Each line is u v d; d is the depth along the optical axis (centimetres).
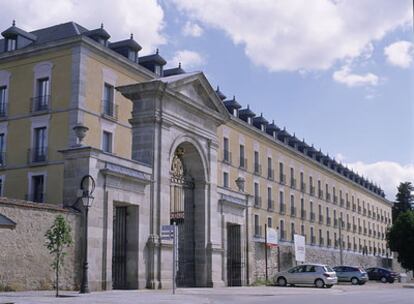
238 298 2116
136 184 2459
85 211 2141
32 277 2011
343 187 8312
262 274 4050
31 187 3903
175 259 2252
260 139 5962
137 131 2627
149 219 2523
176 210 3164
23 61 4038
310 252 6481
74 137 3731
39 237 2048
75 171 2236
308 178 7075
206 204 2967
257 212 5716
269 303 1827
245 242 3438
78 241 2172
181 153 2898
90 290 2159
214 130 3119
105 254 2252
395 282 5600
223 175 5184
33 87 3969
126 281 2423
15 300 1595
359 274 4575
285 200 6356
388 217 10612
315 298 2172
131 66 4241
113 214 2434
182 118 2809
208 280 2914
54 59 3909
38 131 3953
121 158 2384
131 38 4306
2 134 4084
